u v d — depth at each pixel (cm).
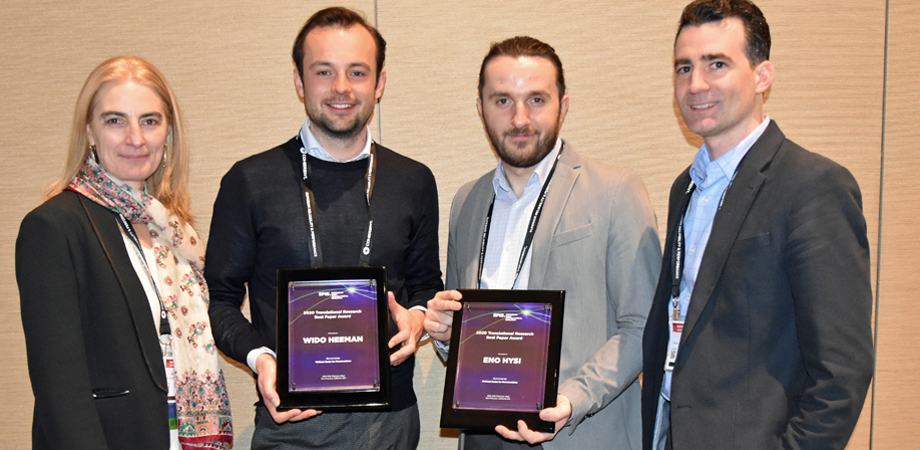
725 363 137
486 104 174
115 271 154
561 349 165
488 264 181
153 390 155
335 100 172
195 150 245
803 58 248
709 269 140
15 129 246
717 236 141
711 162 151
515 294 160
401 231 184
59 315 143
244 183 178
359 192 181
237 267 179
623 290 165
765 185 138
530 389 154
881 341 257
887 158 252
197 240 183
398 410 182
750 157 142
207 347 174
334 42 171
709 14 143
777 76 249
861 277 126
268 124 244
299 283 164
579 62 246
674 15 244
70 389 141
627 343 161
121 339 151
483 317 161
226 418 178
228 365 251
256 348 168
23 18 242
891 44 248
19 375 252
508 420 153
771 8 248
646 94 246
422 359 254
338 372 160
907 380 258
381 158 192
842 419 121
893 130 251
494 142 174
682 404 140
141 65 166
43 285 143
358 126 176
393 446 180
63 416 140
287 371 159
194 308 175
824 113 250
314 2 241
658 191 250
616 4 244
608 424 168
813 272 126
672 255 157
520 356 157
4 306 250
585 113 248
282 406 156
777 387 134
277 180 178
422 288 199
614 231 167
